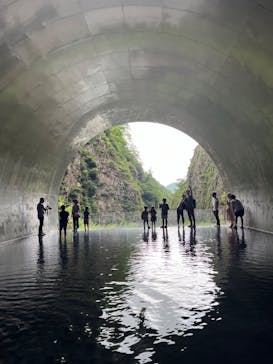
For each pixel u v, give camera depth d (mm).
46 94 13883
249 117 13688
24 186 18484
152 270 7562
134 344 3635
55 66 12164
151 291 5758
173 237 15938
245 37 9359
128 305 5012
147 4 9305
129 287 6070
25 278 7156
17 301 5387
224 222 31094
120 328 4102
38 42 10211
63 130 19203
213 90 14078
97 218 33594
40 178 21016
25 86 12320
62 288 6168
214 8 8781
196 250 10648
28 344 3705
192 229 21094
